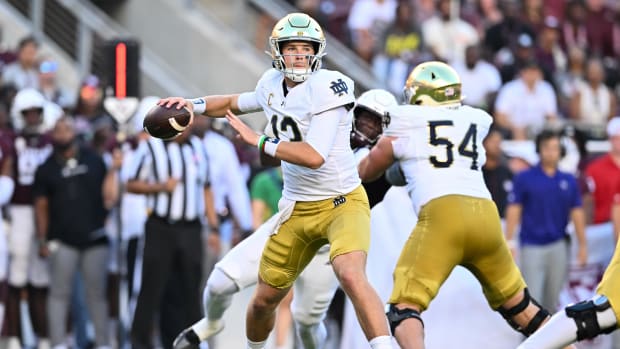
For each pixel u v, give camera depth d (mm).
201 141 36969
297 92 25000
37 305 38406
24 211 38094
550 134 36875
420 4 56344
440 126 27219
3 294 36938
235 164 38281
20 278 38031
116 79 37438
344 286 24594
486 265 27094
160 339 37625
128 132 39875
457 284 31828
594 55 58250
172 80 53875
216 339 38312
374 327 24172
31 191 38094
